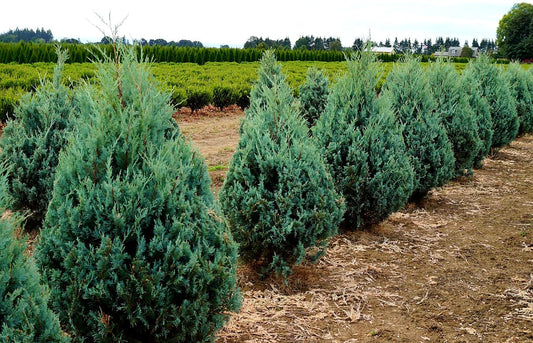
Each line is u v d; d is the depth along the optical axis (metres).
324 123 6.18
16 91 13.85
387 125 6.11
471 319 4.21
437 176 7.38
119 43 3.09
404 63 7.89
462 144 8.68
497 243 6.05
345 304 4.43
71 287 2.72
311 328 3.98
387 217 6.30
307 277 4.95
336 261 5.39
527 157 11.99
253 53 40.44
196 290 2.89
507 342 3.86
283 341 3.77
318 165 4.84
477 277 5.07
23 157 5.48
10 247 2.11
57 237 2.80
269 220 4.53
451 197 8.22
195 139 13.61
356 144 5.81
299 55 44.22
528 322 4.17
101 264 2.71
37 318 2.09
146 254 2.86
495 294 4.69
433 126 7.39
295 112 5.07
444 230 6.54
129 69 3.05
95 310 2.80
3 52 24.70
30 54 25.64
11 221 2.24
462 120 8.58
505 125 11.17
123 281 2.79
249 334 3.83
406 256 5.60
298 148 4.72
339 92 6.20
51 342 2.14
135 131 2.97
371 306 4.41
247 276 4.89
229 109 20.31
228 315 3.29
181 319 2.91
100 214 2.82
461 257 5.60
